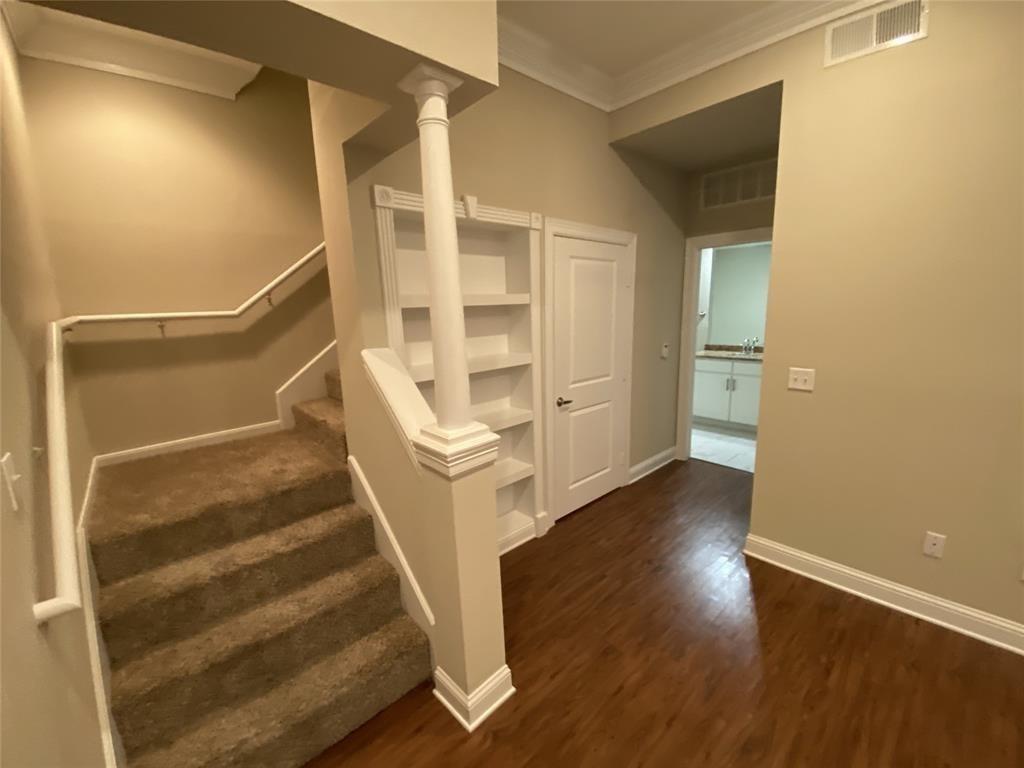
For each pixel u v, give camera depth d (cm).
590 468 327
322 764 146
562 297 284
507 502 292
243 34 105
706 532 286
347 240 178
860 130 194
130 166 215
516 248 263
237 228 249
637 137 291
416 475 161
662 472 391
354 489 207
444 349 145
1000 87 163
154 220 224
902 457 199
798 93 211
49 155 196
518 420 266
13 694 75
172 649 146
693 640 194
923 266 185
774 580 233
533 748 150
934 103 176
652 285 360
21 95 177
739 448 451
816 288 214
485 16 131
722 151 319
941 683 167
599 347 317
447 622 161
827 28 199
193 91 229
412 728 158
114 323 217
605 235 305
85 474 187
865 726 152
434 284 142
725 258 532
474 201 225
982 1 163
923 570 200
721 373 502
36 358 137
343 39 108
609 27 222
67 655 106
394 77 127
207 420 248
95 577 150
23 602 86
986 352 175
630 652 189
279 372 271
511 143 242
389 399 170
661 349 383
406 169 197
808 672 175
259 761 136
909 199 185
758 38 220
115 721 128
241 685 148
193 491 187
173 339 234
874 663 178
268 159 256
